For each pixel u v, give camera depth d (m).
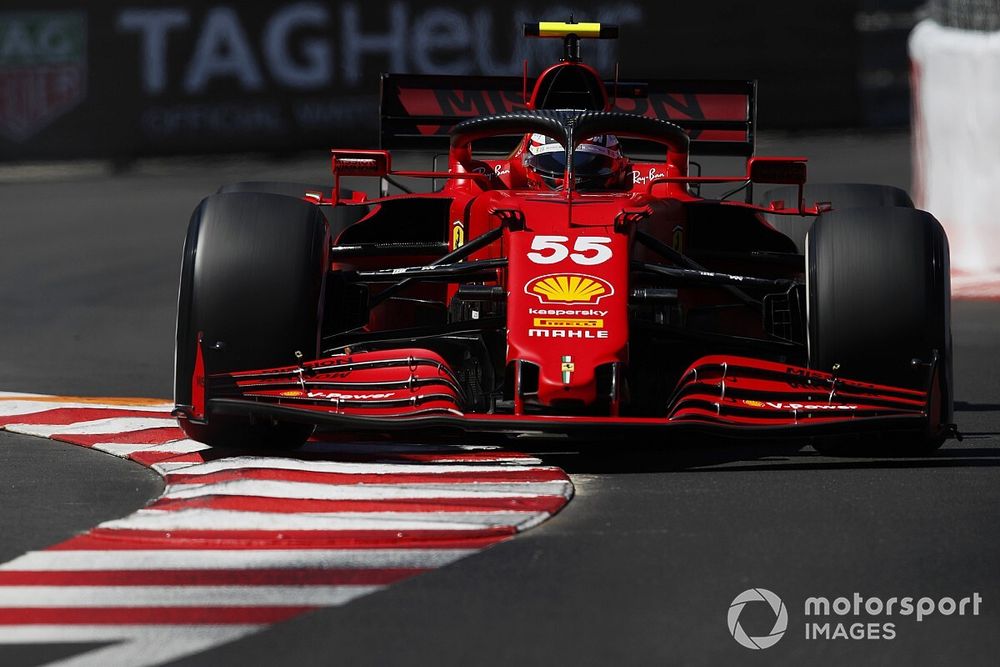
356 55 85.75
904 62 95.00
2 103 86.81
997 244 48.12
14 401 26.59
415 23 85.62
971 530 16.72
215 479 19.09
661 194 24.06
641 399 22.53
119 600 14.12
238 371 19.97
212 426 20.48
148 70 86.25
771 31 87.88
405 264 24.78
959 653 12.95
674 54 86.75
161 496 18.20
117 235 59.97
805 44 88.44
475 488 18.53
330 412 19.09
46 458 21.34
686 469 20.30
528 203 21.56
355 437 22.62
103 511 17.88
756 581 14.75
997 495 18.52
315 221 20.77
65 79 86.38
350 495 18.06
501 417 18.53
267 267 20.06
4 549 16.00
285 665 12.43
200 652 12.73
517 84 30.34
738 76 87.75
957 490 18.83
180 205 69.75
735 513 17.52
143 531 16.42
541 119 23.02
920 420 19.62
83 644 12.92
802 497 18.39
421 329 21.34
